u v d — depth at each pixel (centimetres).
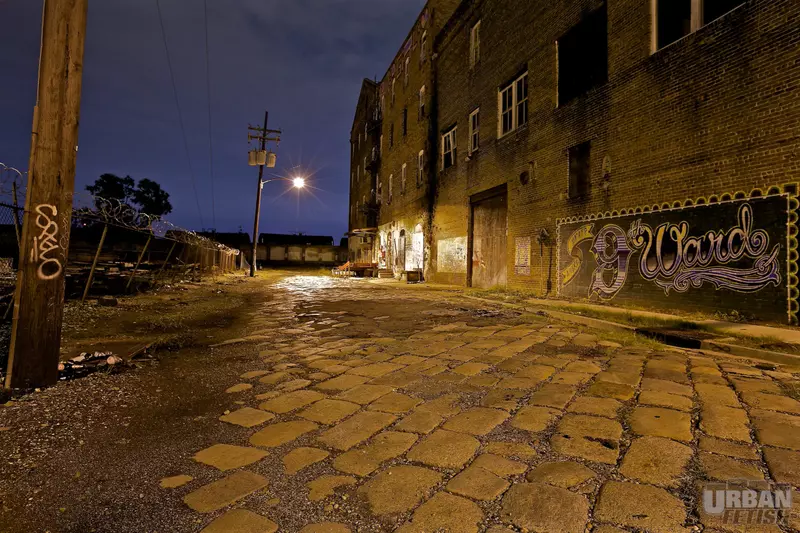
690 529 168
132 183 4188
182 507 192
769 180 650
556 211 1141
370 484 209
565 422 279
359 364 446
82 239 1717
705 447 238
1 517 183
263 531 174
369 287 1683
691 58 781
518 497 193
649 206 859
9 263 1081
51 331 356
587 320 720
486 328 663
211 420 296
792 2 628
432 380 383
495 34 1485
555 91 1157
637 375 384
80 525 179
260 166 2773
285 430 278
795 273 610
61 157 354
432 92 2058
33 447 249
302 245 6016
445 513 183
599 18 1019
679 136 800
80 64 361
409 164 2367
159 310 855
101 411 308
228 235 6284
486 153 1533
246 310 925
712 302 729
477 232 1627
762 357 449
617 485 201
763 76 663
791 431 256
